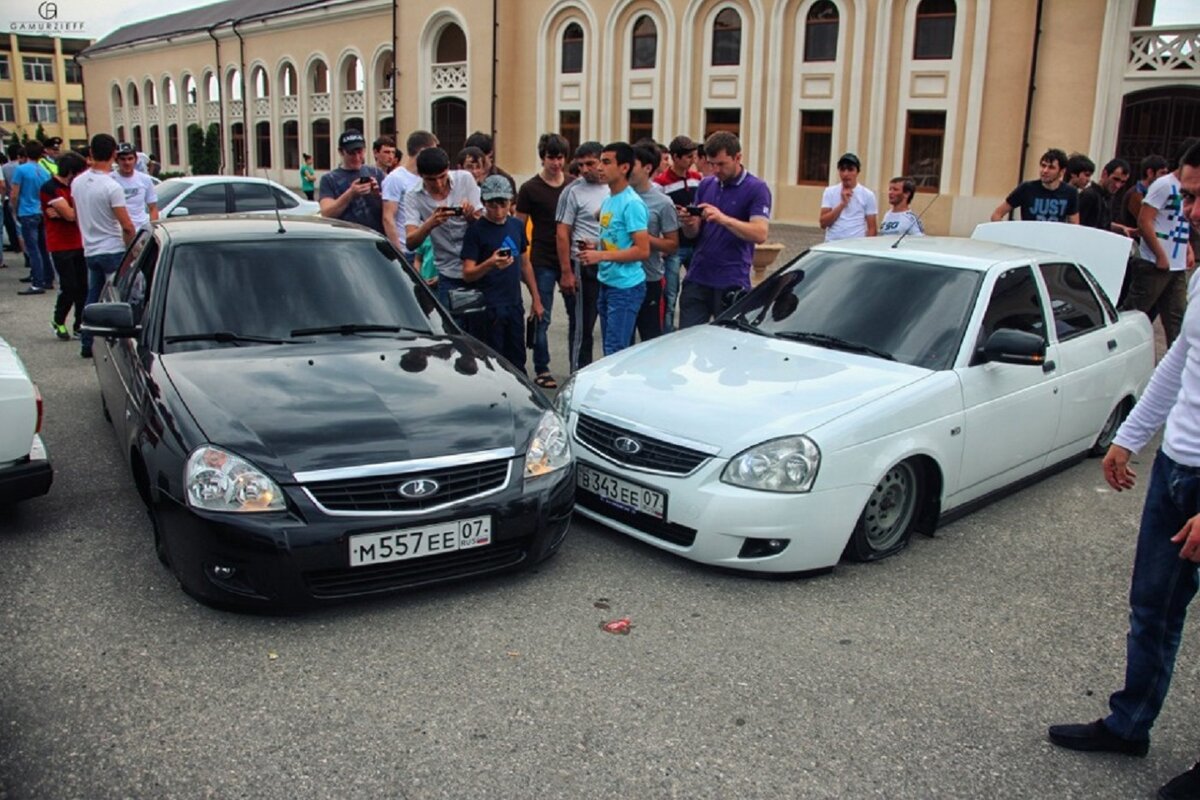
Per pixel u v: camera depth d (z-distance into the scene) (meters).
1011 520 5.21
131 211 9.67
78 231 8.87
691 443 4.26
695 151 9.17
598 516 4.64
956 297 5.04
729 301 6.46
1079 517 5.28
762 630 3.84
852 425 4.22
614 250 6.69
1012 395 5.00
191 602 3.88
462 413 4.12
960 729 3.23
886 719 3.27
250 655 3.51
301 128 44.78
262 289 4.84
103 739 2.99
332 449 3.72
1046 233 6.88
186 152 54.38
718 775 2.93
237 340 4.57
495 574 4.02
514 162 34.31
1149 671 3.02
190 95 53.88
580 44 31.36
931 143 24.67
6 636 3.59
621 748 3.04
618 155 6.56
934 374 4.67
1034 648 3.80
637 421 4.50
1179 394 2.89
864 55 25.03
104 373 5.67
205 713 3.15
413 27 36.19
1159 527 2.95
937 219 24.61
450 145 36.19
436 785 2.83
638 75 29.84
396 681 3.37
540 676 3.44
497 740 3.06
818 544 4.19
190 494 3.61
